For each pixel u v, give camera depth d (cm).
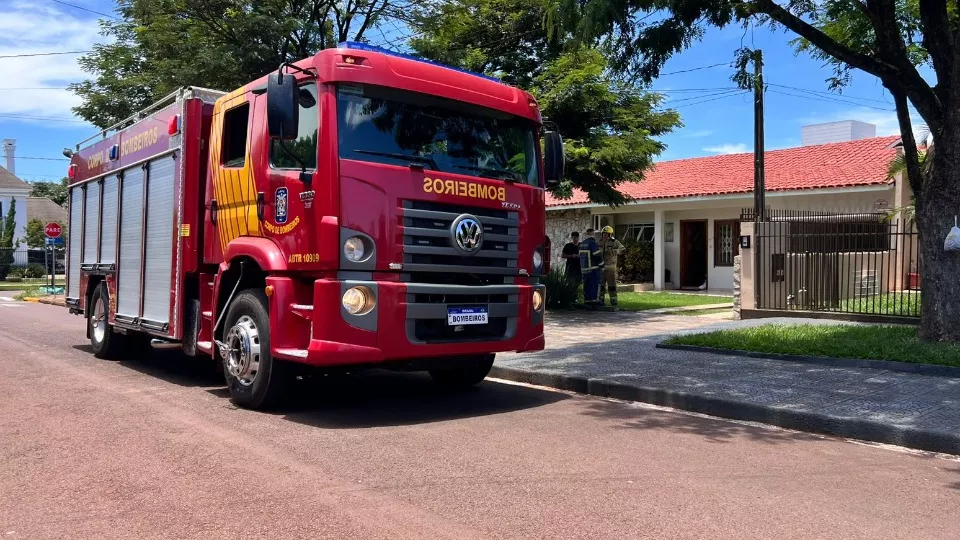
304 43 1541
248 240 679
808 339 979
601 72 1430
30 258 4494
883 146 2080
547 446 561
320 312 600
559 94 1437
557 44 1534
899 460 542
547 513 417
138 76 1691
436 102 671
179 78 1491
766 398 687
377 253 609
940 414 620
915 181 934
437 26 1572
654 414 688
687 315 1541
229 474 480
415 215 627
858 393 705
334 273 604
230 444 553
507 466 506
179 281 781
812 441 595
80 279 1087
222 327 731
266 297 668
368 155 618
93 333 1027
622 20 846
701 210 2273
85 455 522
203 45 1508
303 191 619
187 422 625
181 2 1458
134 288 894
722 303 1803
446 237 643
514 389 818
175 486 456
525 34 1605
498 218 682
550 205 2506
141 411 668
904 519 419
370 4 1588
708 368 851
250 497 437
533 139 749
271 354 643
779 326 1143
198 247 775
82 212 1098
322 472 486
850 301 1457
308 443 559
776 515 421
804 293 1408
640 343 1062
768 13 883
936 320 902
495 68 1638
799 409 641
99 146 1041
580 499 441
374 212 610
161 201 827
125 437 572
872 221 1445
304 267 614
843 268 1405
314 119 620
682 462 525
